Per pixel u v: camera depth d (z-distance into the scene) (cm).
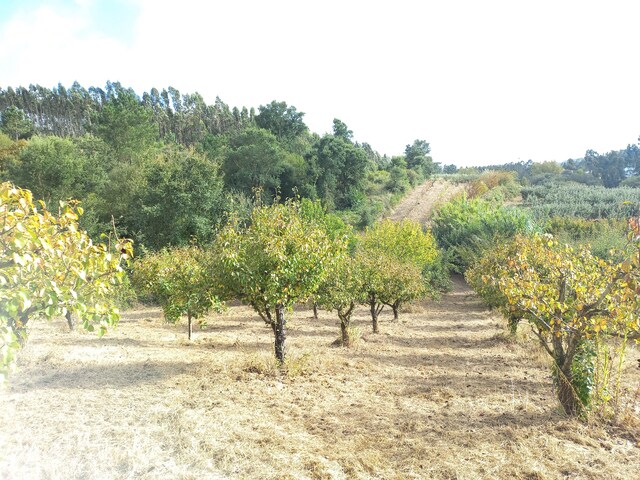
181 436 566
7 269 365
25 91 9244
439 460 546
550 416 714
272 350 1206
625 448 596
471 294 2973
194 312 1198
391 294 1667
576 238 3114
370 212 5103
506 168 10062
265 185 4778
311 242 951
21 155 3178
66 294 389
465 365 1157
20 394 713
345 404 759
